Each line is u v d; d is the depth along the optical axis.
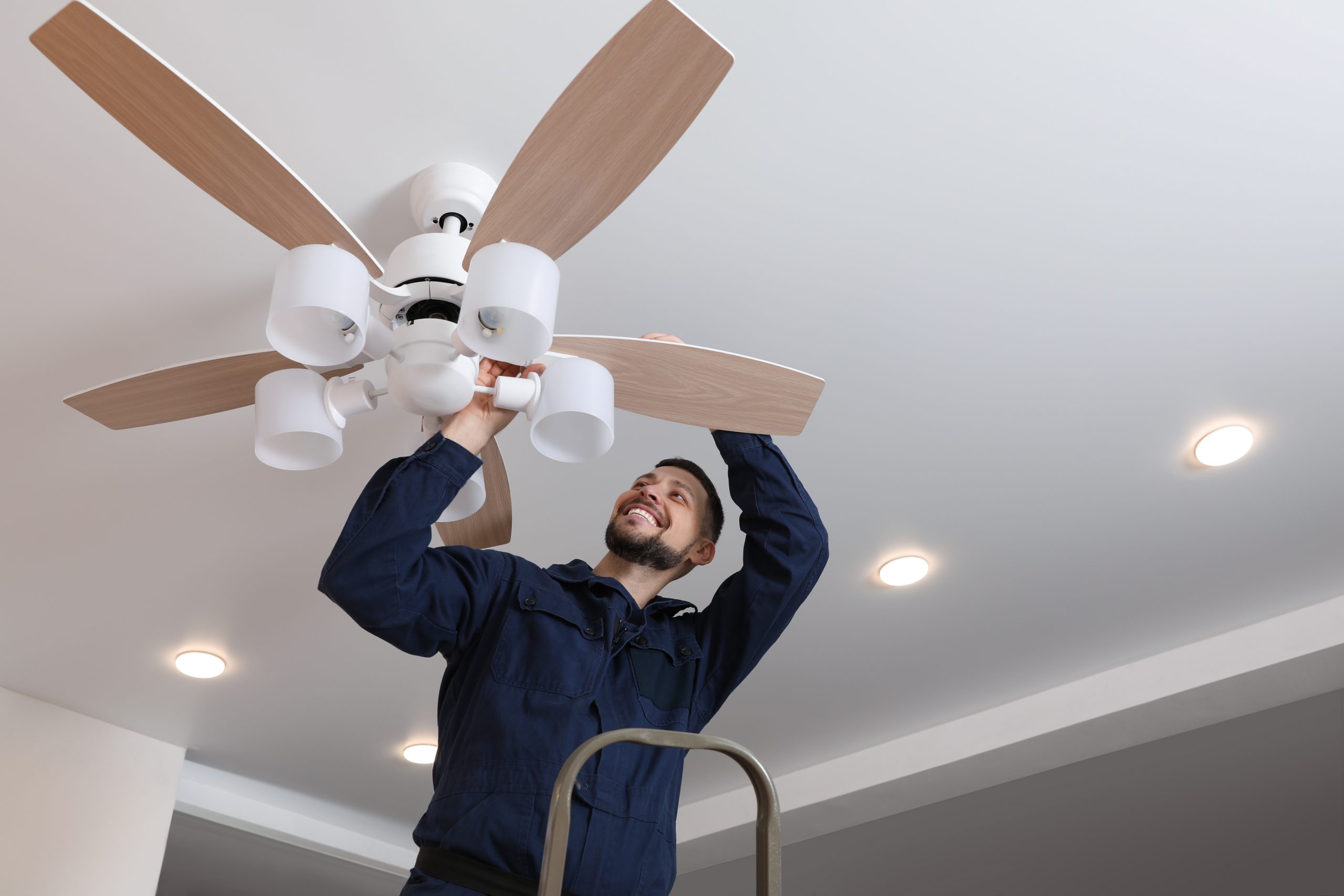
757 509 1.72
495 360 1.54
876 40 1.80
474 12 1.73
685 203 2.07
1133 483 2.91
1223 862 3.83
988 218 2.14
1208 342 2.48
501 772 1.34
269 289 2.17
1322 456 2.86
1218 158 2.05
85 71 1.26
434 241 1.73
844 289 2.27
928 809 4.41
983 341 2.43
